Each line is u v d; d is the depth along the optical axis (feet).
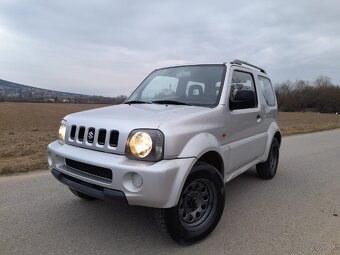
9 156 26.86
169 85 15.83
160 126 10.64
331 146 38.11
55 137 47.14
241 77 16.26
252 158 17.21
